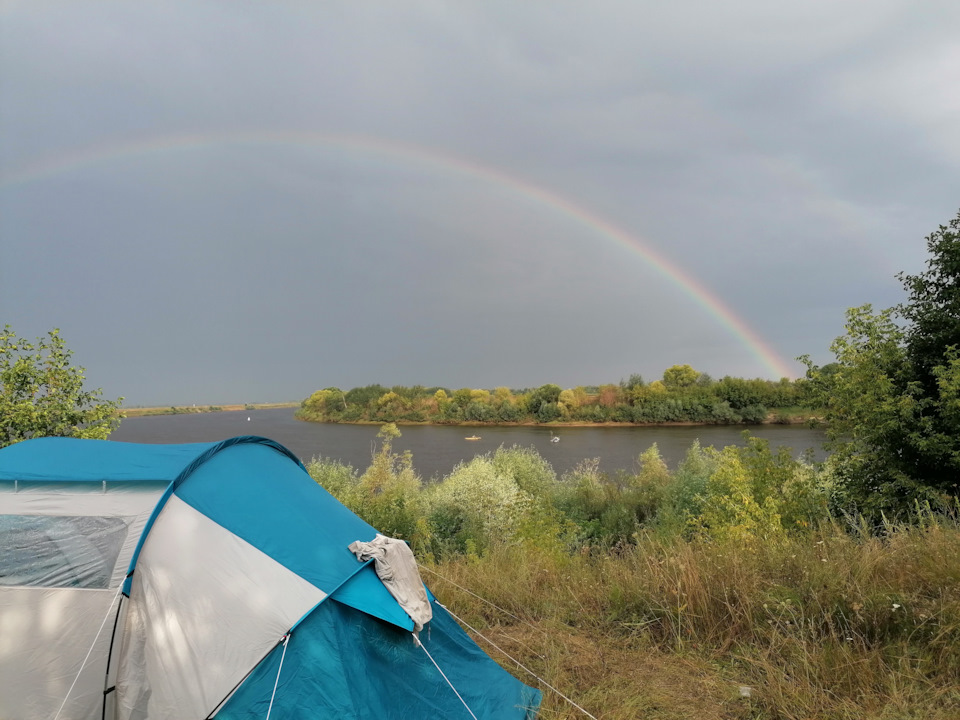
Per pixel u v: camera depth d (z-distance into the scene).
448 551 11.85
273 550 4.12
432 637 4.57
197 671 3.61
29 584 3.76
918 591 5.25
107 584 3.76
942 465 10.87
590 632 5.81
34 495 4.09
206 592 3.80
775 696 4.29
